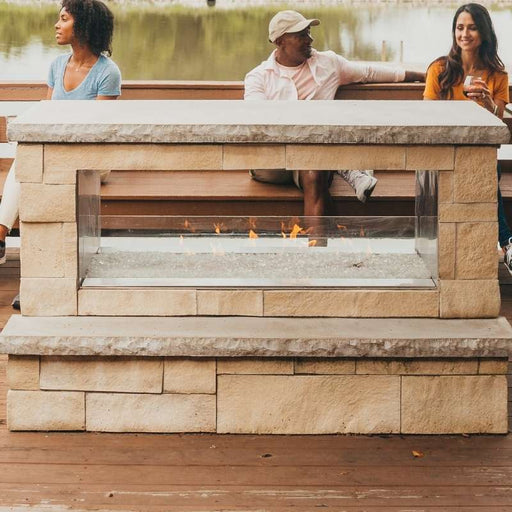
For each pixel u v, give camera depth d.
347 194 5.18
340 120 3.60
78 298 3.66
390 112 3.80
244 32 15.12
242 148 3.53
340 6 15.68
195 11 16.12
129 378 3.58
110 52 5.38
